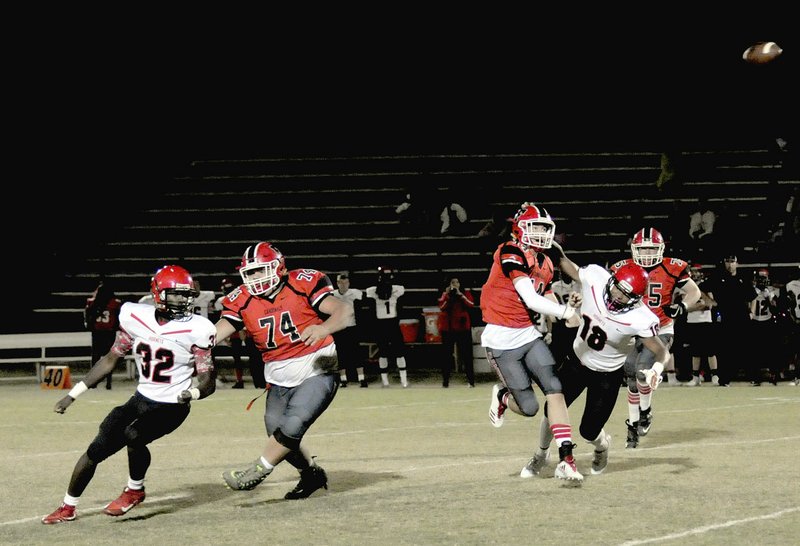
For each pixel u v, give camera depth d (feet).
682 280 75.15
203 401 106.11
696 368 120.47
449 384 125.18
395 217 177.47
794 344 121.70
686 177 182.50
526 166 189.26
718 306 119.14
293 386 50.26
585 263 164.35
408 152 194.18
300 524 45.27
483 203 175.01
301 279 49.75
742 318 118.42
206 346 46.37
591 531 42.83
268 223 178.09
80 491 46.85
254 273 49.03
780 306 120.57
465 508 48.03
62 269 166.81
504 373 53.78
